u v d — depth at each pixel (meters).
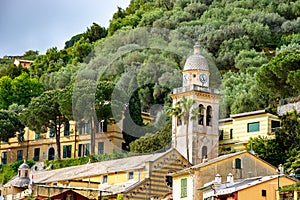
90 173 109.88
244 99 146.00
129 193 99.12
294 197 66.12
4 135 160.50
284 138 112.81
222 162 86.44
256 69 172.50
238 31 198.00
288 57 128.38
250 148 110.00
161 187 102.12
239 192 72.25
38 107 151.25
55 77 197.00
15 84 192.25
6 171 151.88
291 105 128.88
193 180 85.19
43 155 157.88
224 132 126.94
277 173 86.88
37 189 100.25
